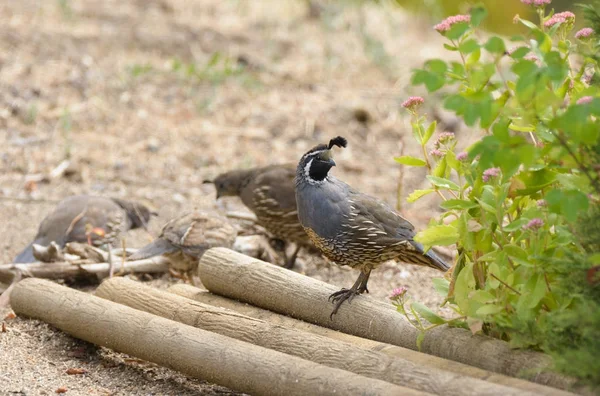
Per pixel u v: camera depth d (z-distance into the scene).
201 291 9.88
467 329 7.84
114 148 16.11
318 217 9.42
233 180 12.41
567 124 6.19
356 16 24.25
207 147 16.44
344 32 23.22
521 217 7.45
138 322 8.54
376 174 15.84
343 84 19.77
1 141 15.91
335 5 24.03
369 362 7.48
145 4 24.00
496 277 7.29
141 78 18.86
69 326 9.11
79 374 8.69
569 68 7.80
